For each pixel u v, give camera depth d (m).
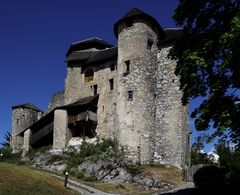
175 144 40.19
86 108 45.47
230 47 19.02
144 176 35.12
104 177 36.06
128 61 42.03
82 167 38.50
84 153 41.38
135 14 42.50
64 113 46.19
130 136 39.53
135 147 39.16
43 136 47.34
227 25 20.92
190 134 43.75
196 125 20.44
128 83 41.25
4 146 57.03
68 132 45.81
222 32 20.50
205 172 27.03
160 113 41.66
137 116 40.09
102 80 47.50
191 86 21.34
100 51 49.62
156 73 42.97
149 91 41.50
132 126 39.75
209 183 26.19
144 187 33.66
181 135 40.28
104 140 43.31
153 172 36.31
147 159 39.44
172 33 43.84
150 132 40.53
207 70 20.89
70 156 42.28
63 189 27.61
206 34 21.89
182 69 21.38
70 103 49.50
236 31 18.64
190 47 22.33
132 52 41.94
